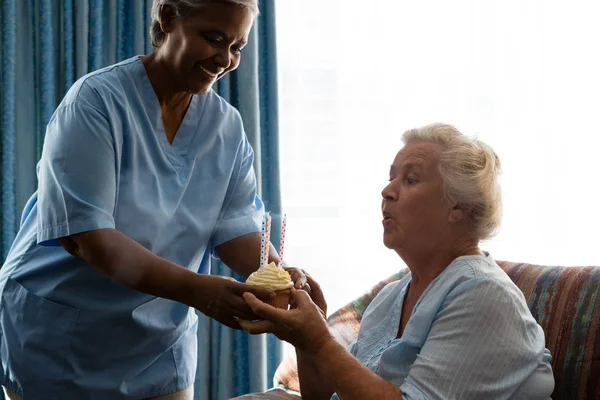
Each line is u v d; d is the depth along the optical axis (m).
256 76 2.57
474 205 1.34
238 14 1.40
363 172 2.80
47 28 2.47
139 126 1.54
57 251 1.53
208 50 1.43
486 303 1.24
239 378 2.61
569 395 1.52
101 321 1.53
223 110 1.70
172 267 1.37
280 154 2.63
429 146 1.36
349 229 2.81
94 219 1.38
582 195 2.78
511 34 2.79
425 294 1.35
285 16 2.76
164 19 1.46
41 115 2.49
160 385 1.64
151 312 1.57
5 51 2.44
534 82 2.79
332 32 2.78
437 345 1.25
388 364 1.37
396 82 2.79
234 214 1.74
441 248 1.38
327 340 1.29
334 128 2.79
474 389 1.21
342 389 1.25
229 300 1.33
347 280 2.82
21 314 1.56
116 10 2.53
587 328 1.54
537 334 1.31
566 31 2.78
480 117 2.80
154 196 1.56
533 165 2.80
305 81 2.78
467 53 2.79
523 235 2.81
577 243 2.79
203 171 1.66
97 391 1.57
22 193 2.50
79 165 1.40
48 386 1.57
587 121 2.78
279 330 1.30
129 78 1.54
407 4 2.78
